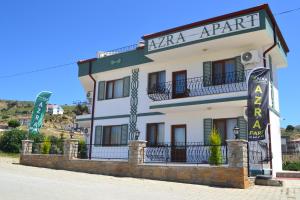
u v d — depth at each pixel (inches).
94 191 375.9
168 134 721.6
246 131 621.3
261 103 542.6
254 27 587.2
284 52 735.1
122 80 839.1
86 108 962.7
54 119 2790.4
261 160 593.0
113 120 827.4
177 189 445.7
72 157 701.3
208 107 661.3
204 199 367.9
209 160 590.2
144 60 777.6
